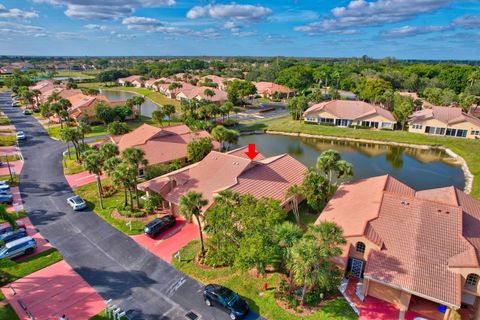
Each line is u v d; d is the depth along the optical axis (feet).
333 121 309.83
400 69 628.69
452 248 86.79
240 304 82.64
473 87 410.52
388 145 261.24
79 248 113.50
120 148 196.65
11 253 105.70
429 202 100.12
